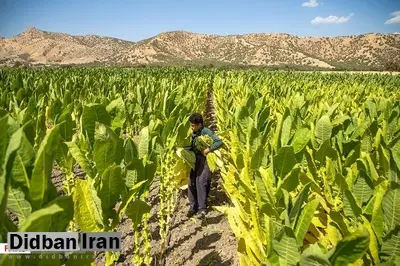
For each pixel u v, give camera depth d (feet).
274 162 8.68
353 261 4.69
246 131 13.70
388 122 14.43
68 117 10.45
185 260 12.06
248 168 10.36
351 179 8.73
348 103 28.19
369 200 7.54
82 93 31.24
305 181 9.34
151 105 26.09
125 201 7.25
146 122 18.33
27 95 28.40
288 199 6.44
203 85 53.62
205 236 13.75
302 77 84.99
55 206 3.62
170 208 14.78
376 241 5.75
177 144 14.25
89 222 6.85
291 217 5.98
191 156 13.98
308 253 4.28
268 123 12.70
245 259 7.04
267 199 7.45
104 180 6.82
